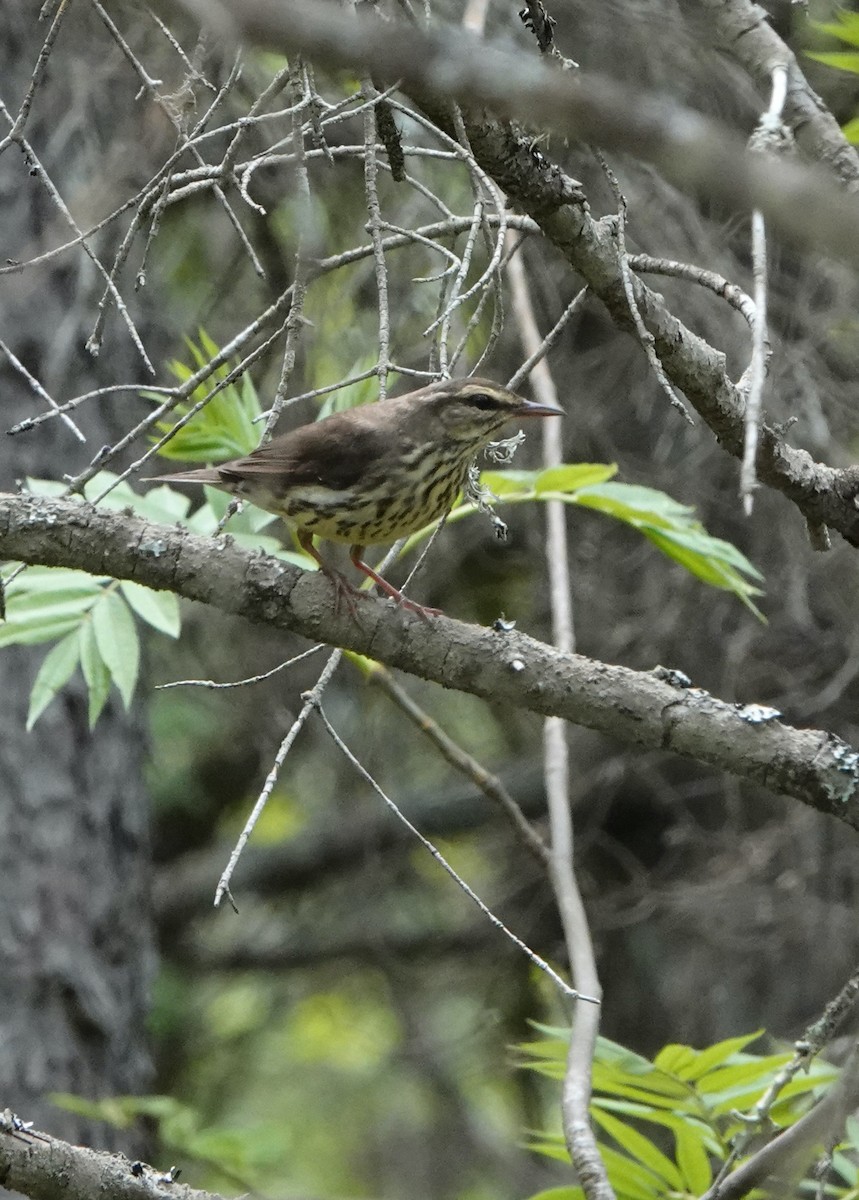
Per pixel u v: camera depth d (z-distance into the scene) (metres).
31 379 6.37
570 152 11.77
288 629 7.01
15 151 12.62
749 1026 16.12
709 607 15.46
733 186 2.34
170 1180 6.22
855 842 15.61
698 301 12.86
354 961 21.56
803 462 7.38
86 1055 12.67
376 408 9.00
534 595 16.30
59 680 8.79
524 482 8.95
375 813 19.69
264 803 6.38
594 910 16.56
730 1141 7.09
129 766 13.45
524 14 6.72
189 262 14.38
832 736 6.83
